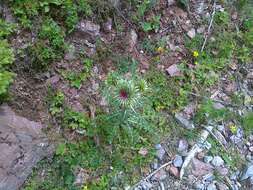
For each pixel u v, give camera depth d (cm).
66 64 61
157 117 62
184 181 58
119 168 57
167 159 60
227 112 65
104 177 56
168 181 58
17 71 58
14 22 60
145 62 67
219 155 62
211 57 70
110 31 67
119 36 67
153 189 57
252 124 65
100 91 61
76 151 56
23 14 60
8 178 51
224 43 71
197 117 64
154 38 69
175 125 63
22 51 59
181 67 67
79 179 55
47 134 56
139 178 57
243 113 66
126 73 64
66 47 62
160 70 66
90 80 62
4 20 60
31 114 57
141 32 69
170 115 63
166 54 68
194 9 74
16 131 54
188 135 62
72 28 63
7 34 59
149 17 70
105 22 66
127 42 67
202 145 62
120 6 68
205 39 71
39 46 60
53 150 55
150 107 62
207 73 68
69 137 57
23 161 52
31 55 59
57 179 54
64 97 59
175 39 70
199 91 66
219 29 73
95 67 63
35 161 53
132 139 59
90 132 58
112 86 58
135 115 58
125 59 65
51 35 61
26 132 54
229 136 64
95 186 55
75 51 63
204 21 73
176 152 61
